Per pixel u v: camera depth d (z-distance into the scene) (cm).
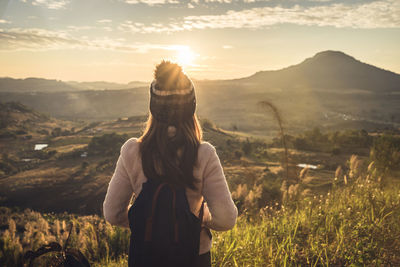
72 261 139
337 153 5938
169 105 124
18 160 13350
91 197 7594
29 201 7594
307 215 372
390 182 535
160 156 121
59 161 11631
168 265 117
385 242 297
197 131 134
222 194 128
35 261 286
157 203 119
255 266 234
